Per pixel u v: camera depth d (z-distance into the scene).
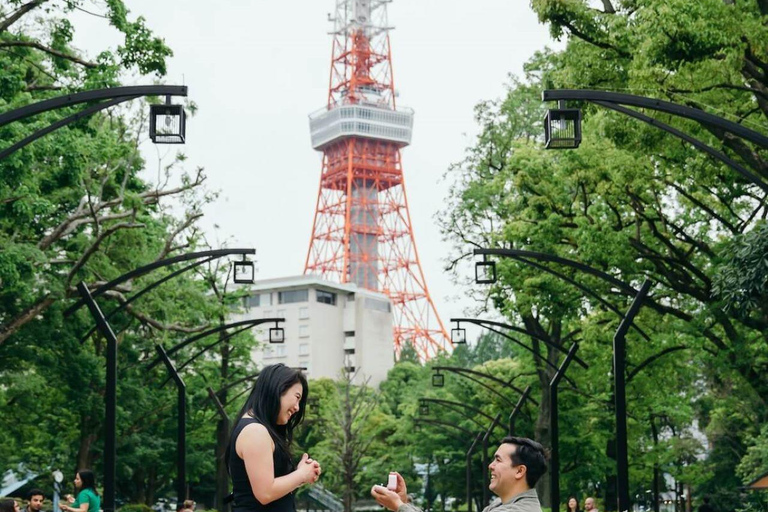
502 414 59.31
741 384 34.25
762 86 22.08
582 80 23.00
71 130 24.72
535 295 33.22
